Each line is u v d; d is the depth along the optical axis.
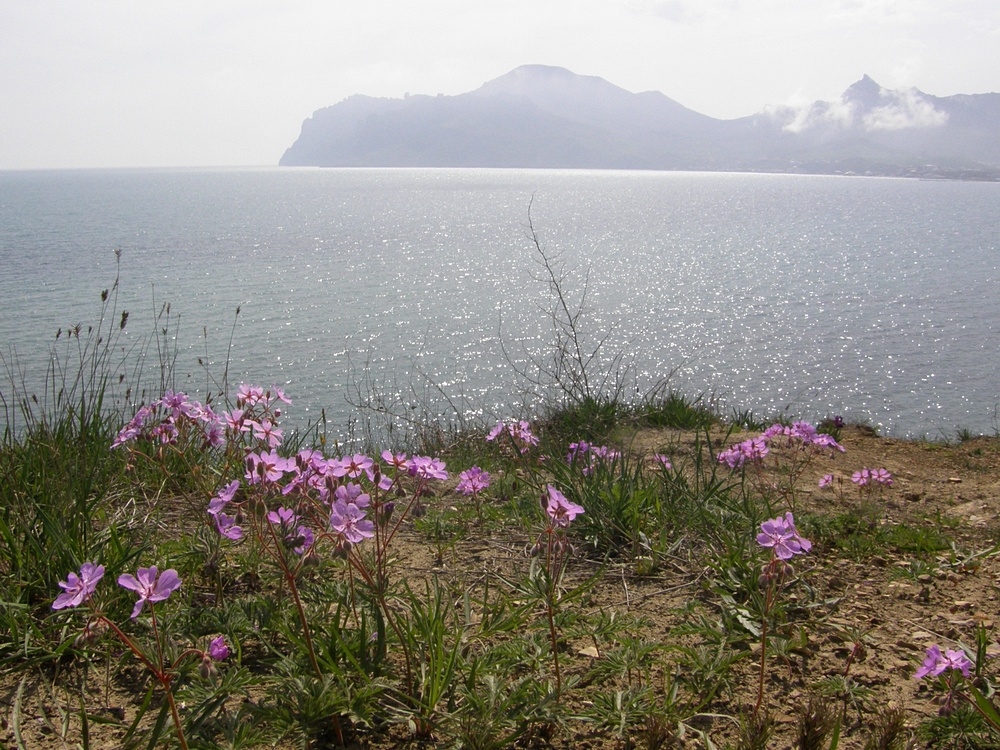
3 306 37.88
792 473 5.35
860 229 111.50
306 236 93.94
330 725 2.21
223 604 2.81
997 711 2.28
